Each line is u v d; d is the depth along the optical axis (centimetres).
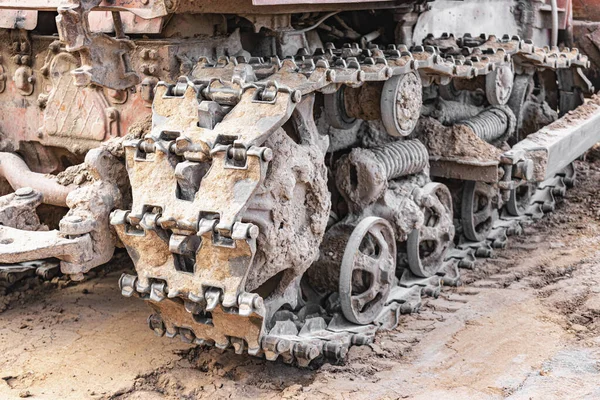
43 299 393
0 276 395
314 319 352
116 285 408
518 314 382
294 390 323
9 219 335
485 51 421
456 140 418
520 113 490
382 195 382
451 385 328
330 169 388
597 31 550
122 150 327
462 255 438
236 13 338
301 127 328
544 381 328
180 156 310
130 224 311
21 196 341
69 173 352
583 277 416
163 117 316
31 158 387
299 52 378
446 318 380
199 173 306
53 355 347
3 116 385
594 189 547
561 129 455
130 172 313
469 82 436
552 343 356
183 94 317
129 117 353
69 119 365
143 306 388
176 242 300
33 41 371
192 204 299
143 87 340
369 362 345
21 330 366
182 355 349
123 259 434
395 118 359
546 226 493
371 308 368
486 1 487
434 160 421
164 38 340
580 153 469
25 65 374
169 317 324
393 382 331
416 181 404
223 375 336
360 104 364
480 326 372
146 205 305
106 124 357
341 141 392
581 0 581
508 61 422
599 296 393
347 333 354
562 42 558
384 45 428
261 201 310
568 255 446
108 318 377
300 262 328
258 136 298
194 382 331
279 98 305
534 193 509
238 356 347
